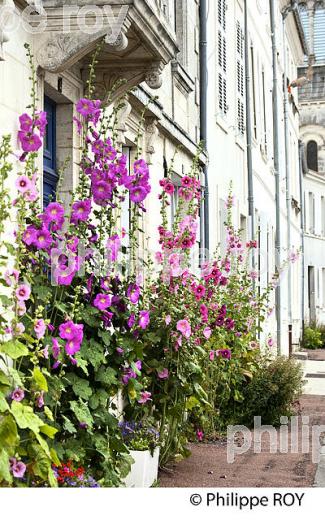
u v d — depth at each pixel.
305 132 59.50
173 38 9.19
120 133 10.44
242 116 22.59
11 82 7.40
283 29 33.88
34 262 6.88
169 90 14.07
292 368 13.95
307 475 9.61
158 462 9.17
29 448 5.99
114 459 7.48
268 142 28.91
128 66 9.23
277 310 25.31
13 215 7.05
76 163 9.09
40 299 6.73
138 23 8.23
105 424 7.43
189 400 9.45
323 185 45.50
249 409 13.25
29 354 6.17
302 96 59.50
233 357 12.97
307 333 37.84
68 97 8.90
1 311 6.38
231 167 20.67
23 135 6.89
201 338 10.05
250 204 22.09
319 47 60.03
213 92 18.45
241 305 13.59
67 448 6.82
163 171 13.53
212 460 10.29
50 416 6.13
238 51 22.20
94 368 7.33
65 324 6.68
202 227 16.44
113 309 7.68
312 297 44.41
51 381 6.54
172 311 9.07
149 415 9.05
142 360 8.68
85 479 6.88
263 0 27.67
